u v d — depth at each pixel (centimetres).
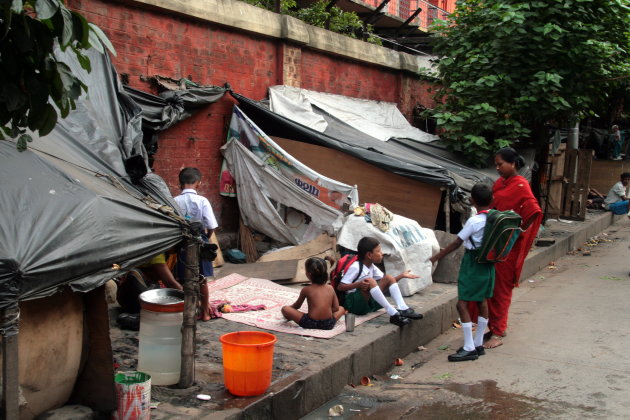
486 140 1159
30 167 360
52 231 325
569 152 1505
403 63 1332
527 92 1066
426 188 906
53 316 362
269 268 805
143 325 449
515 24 1031
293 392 460
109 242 349
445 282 841
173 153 843
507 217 595
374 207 794
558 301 859
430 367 607
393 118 1225
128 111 617
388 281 647
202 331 585
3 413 311
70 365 377
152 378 445
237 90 936
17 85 305
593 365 593
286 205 890
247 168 898
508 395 521
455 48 1164
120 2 753
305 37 1031
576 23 1038
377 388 546
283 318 632
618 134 2016
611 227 1691
